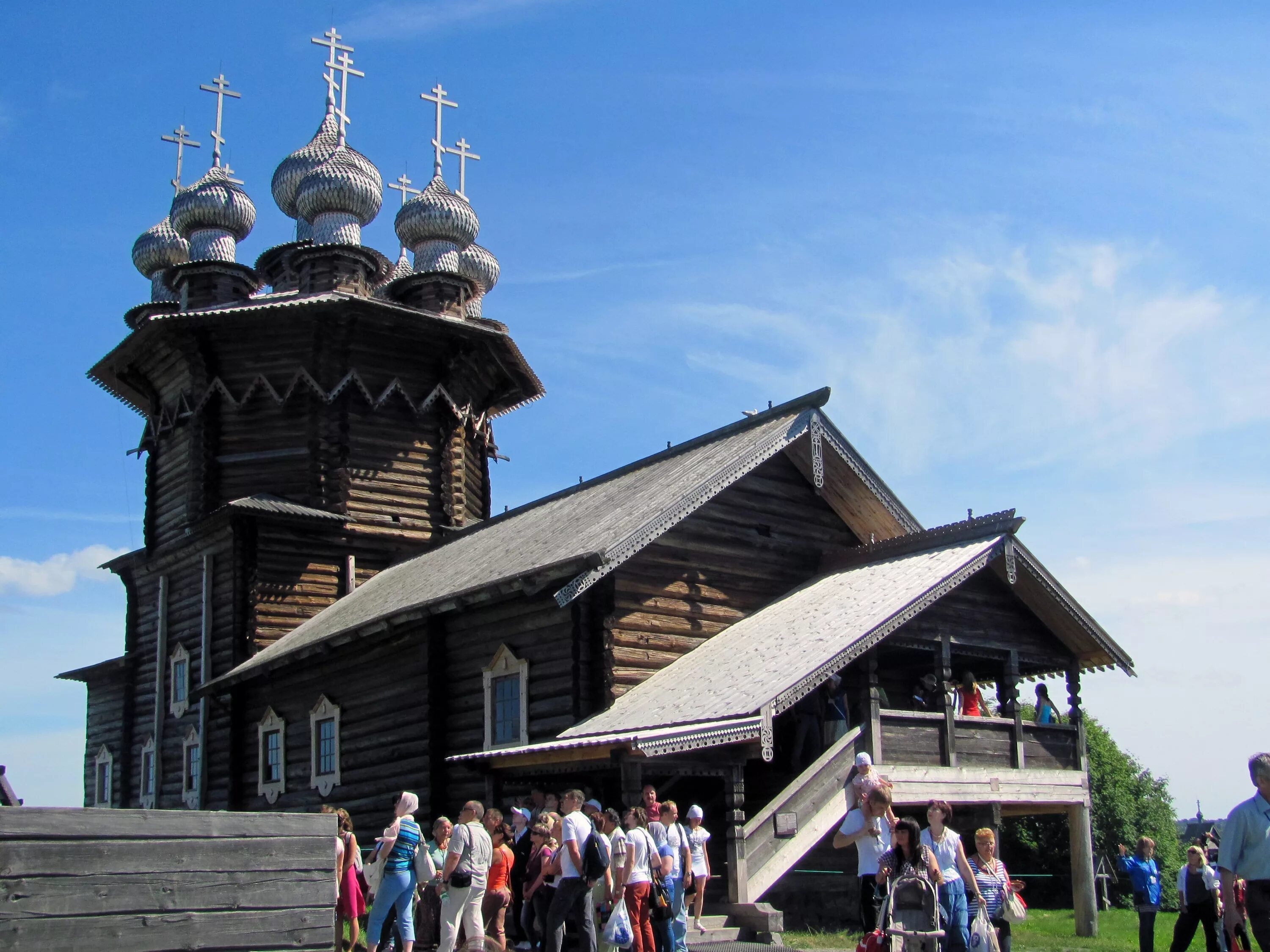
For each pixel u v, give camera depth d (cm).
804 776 1711
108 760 3366
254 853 751
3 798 799
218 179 3622
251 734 2752
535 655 1972
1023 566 1984
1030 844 3466
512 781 1923
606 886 1280
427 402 3167
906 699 2305
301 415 3067
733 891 1620
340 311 3019
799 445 2214
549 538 2138
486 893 1358
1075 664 2127
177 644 3081
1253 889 890
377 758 2300
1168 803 4359
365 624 2180
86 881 694
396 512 3084
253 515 2838
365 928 1619
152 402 3369
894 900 972
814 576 2255
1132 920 2378
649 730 1666
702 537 2112
